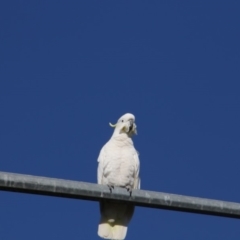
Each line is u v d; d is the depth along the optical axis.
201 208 10.33
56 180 9.81
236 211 10.41
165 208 10.40
